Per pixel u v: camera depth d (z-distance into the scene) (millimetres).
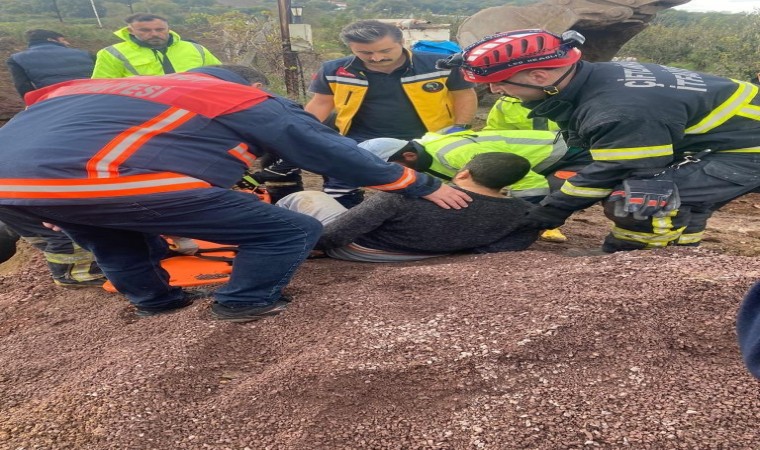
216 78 2186
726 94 2363
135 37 4676
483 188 2699
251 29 10602
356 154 2115
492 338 1828
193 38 18797
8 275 3268
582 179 2475
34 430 1664
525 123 4230
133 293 2355
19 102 10570
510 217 2729
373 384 1716
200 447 1568
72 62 5320
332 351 1878
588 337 1790
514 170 2656
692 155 2479
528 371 1708
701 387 1572
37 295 2898
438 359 1773
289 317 2178
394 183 2311
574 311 1880
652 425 1460
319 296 2328
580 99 2389
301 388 1731
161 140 1863
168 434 1618
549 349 1762
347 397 1684
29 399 1862
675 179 2426
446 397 1649
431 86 3742
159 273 2375
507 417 1545
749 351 873
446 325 1945
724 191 2428
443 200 2580
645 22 10109
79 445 1601
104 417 1680
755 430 1404
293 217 2109
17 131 1909
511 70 2330
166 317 2316
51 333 2383
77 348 2205
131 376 1841
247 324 2156
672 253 2326
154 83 1986
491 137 3258
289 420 1629
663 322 1820
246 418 1654
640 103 2232
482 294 2137
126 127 1847
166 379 1823
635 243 2596
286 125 1979
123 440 1598
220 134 1942
